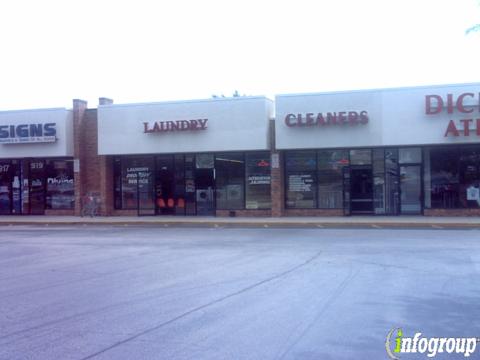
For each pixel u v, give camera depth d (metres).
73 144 31.34
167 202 30.69
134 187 31.22
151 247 18.39
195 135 28.70
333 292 10.67
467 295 10.34
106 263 15.10
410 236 20.31
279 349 7.29
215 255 16.06
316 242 18.83
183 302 10.11
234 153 29.55
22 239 21.88
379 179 27.94
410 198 27.72
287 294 10.56
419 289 10.88
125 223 28.09
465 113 25.47
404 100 26.11
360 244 18.03
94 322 8.87
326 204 28.48
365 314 9.02
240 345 7.48
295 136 27.19
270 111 28.62
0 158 32.44
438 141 25.81
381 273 12.63
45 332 8.34
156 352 7.25
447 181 27.27
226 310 9.42
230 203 29.62
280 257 15.38
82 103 31.61
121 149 29.84
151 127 29.28
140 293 11.00
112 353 7.24
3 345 7.72
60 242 20.52
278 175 28.28
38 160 32.72
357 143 26.61
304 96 27.08
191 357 7.02
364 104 26.50
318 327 8.30
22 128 31.31
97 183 31.56
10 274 13.76
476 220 25.11
